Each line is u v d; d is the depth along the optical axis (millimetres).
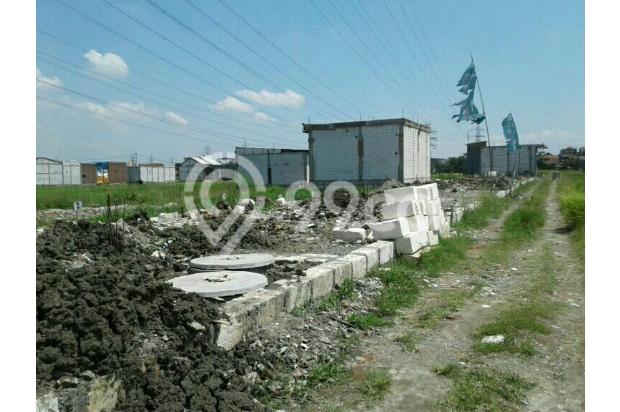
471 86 32500
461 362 5379
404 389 4789
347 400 4602
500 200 25188
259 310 5547
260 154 42219
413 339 6074
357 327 6477
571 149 87375
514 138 34188
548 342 5906
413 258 10172
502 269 10305
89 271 4852
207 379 4258
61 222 7254
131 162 87562
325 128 37562
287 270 7727
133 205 21375
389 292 8008
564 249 12648
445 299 7828
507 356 5488
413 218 10938
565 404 4461
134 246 8008
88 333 3889
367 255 8789
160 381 4020
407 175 36938
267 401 4492
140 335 4414
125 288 4734
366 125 36469
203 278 6570
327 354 5508
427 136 43219
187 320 4734
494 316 6973
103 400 3676
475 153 59625
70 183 58344
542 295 8031
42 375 3457
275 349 5320
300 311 6336
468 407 4398
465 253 12000
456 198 25797
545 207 24266
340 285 7652
